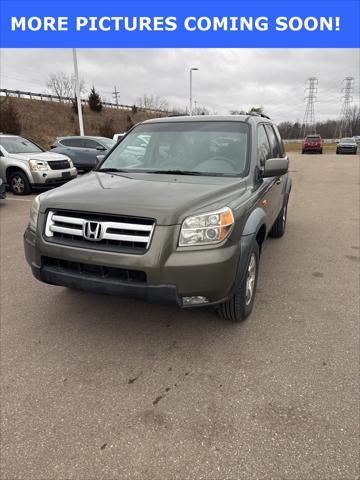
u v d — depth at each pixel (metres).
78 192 2.95
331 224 7.20
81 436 2.17
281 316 3.51
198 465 1.98
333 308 3.67
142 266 2.52
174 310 3.61
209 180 3.28
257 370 2.73
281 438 2.14
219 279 2.60
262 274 4.54
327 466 1.96
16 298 3.89
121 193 2.86
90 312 3.59
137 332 3.25
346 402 2.40
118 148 4.11
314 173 16.80
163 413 2.34
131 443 2.12
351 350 2.97
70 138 15.59
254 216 3.10
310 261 5.02
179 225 2.57
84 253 2.66
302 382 2.60
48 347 3.04
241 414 2.32
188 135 3.89
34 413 2.34
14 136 11.29
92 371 2.74
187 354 2.93
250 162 3.54
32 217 3.06
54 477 1.92
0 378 2.66
